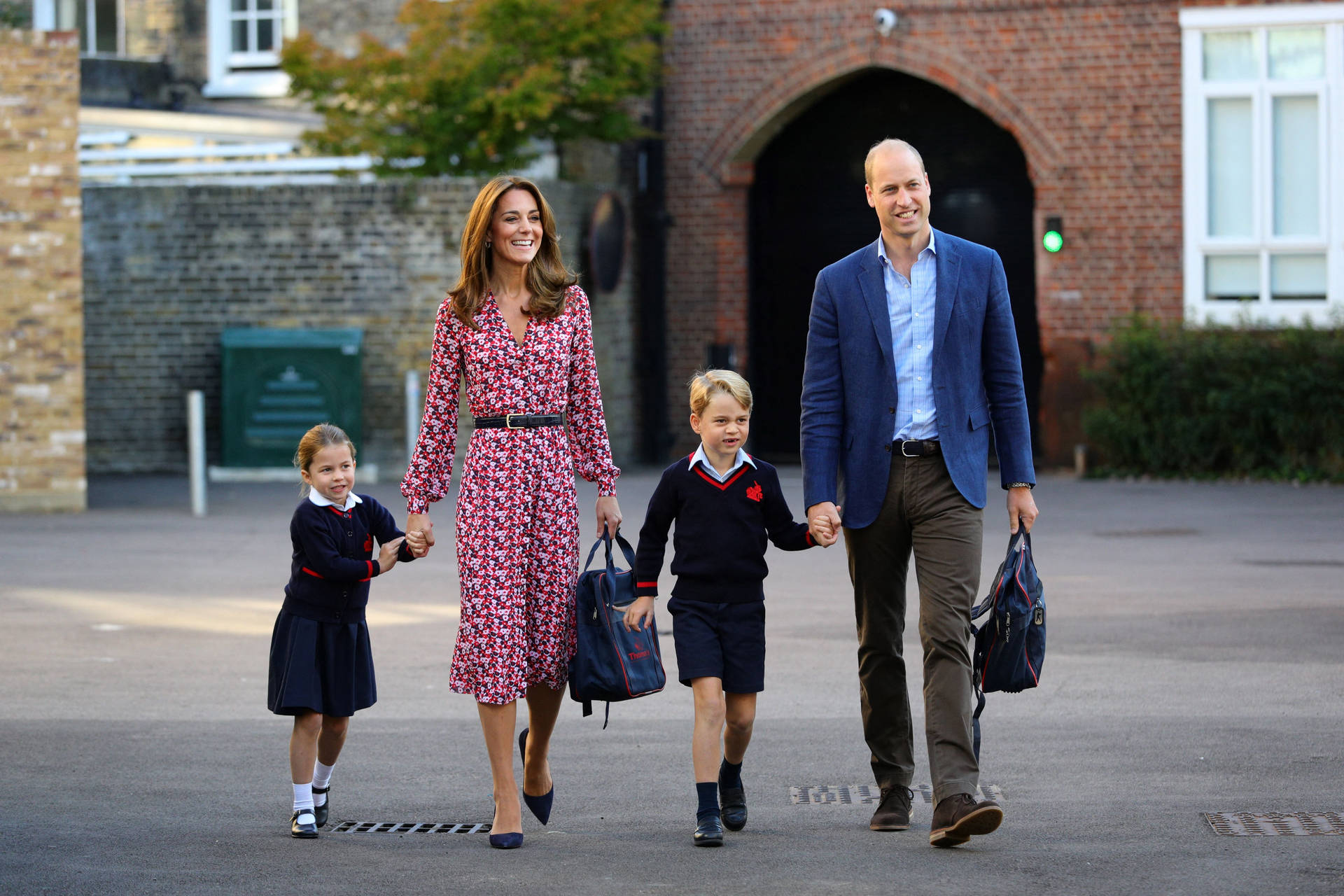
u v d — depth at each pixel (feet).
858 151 215.10
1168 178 194.59
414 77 189.37
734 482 57.57
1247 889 47.62
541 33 191.83
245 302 196.54
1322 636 94.73
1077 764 66.28
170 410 199.41
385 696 83.15
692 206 212.64
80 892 49.52
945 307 56.39
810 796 63.21
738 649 57.31
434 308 192.65
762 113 208.23
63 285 162.09
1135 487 179.11
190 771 67.82
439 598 113.09
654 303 214.07
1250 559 125.90
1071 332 198.39
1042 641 56.08
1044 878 49.34
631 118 205.36
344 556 58.44
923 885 48.93
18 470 162.91
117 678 87.40
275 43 232.12
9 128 160.04
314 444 58.18
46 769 67.92
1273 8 189.16
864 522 56.49
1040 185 198.70
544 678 58.23
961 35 200.03
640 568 58.18
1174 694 80.18
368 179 202.39
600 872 51.57
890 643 57.72
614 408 207.31
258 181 198.90
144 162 211.41
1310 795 60.23
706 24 209.26
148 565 128.67
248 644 97.14
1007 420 57.31
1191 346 185.26
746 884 49.52
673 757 70.54
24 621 104.73
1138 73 194.80
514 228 57.93
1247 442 183.93
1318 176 189.67
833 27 204.64
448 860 53.57
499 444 57.98
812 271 217.77
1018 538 56.80
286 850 55.06
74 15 233.55
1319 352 179.93
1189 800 59.93
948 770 53.67
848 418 57.16
